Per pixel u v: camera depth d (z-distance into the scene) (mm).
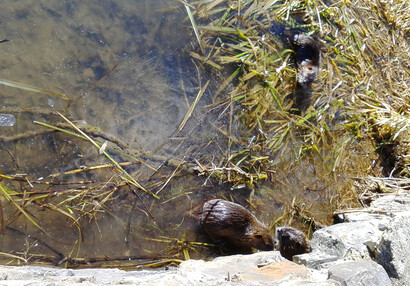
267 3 6871
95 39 5777
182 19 6309
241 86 6258
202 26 6375
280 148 6160
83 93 5523
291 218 5914
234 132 6031
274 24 6797
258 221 5719
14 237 4691
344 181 6293
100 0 5988
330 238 4688
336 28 7227
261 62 6457
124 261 5016
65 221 4949
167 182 5539
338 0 7480
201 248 5418
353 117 6672
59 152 5215
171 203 5465
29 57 5418
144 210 5332
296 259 4387
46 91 5348
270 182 5988
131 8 6090
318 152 6312
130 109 5684
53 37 5605
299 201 6027
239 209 5598
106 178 5312
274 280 3387
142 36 6016
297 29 6914
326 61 6910
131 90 5754
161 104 5840
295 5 7051
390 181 6344
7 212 4770
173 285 3148
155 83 5891
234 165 5871
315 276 3652
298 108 6457
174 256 5242
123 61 5824
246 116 6145
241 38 6512
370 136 6703
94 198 5168
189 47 6207
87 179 5234
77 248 4879
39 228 4820
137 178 5434
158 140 5691
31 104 5270
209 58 6246
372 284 3490
